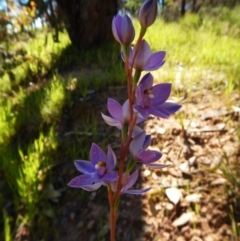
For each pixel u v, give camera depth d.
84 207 0.35
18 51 0.70
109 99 0.14
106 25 0.74
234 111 0.42
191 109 0.44
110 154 0.14
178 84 0.50
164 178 0.35
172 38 0.75
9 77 0.64
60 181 0.38
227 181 0.33
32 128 0.46
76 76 0.60
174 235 0.30
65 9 0.73
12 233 0.34
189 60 0.60
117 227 0.32
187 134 0.39
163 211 0.32
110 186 0.15
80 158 0.40
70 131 0.45
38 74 0.67
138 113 0.13
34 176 0.37
